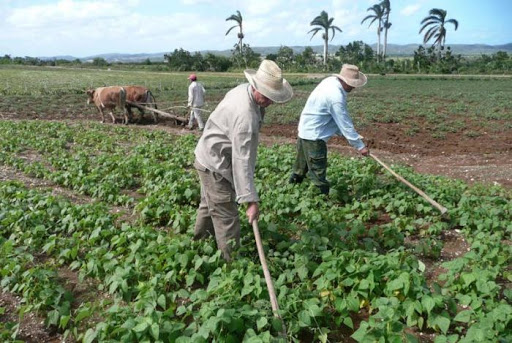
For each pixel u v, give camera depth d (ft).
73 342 13.32
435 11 208.95
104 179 27.37
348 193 25.02
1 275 16.20
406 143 46.70
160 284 14.79
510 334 11.92
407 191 24.02
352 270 14.55
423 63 191.01
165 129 52.70
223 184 15.79
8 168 31.50
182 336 11.44
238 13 214.90
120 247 17.47
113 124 55.36
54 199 22.00
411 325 13.04
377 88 106.42
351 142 22.61
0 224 19.86
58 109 66.95
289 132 52.16
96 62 250.57
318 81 123.54
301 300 13.16
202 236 18.06
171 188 23.70
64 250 17.13
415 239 20.24
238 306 12.96
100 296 15.48
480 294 14.24
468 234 19.70
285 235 18.76
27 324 14.01
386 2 240.73
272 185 25.80
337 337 13.37
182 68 207.00
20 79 120.88
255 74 14.33
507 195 24.98
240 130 14.30
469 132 50.62
